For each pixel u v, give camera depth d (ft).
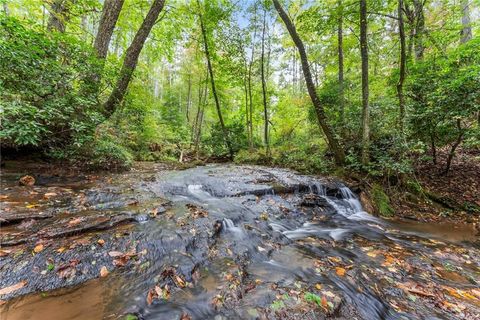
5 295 6.74
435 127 23.32
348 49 39.40
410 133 23.80
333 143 28.35
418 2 28.32
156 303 7.32
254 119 55.93
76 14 27.86
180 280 8.46
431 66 23.84
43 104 14.75
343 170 26.94
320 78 50.65
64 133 18.57
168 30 39.40
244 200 18.58
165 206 14.43
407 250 13.43
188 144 56.65
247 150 44.96
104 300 7.18
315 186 22.68
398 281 10.06
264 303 7.80
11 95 13.91
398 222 18.89
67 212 11.76
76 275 7.88
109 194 15.31
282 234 14.52
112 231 10.49
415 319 7.85
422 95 23.59
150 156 38.06
